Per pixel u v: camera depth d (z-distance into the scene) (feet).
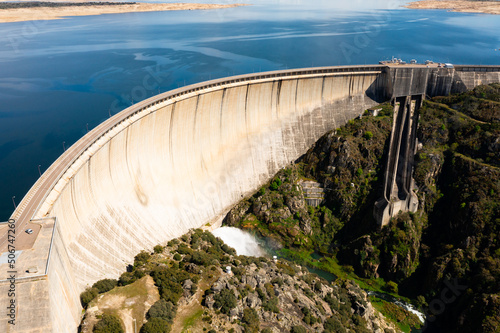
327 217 448.65
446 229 399.65
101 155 313.32
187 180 409.90
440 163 429.38
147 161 370.73
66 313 206.90
